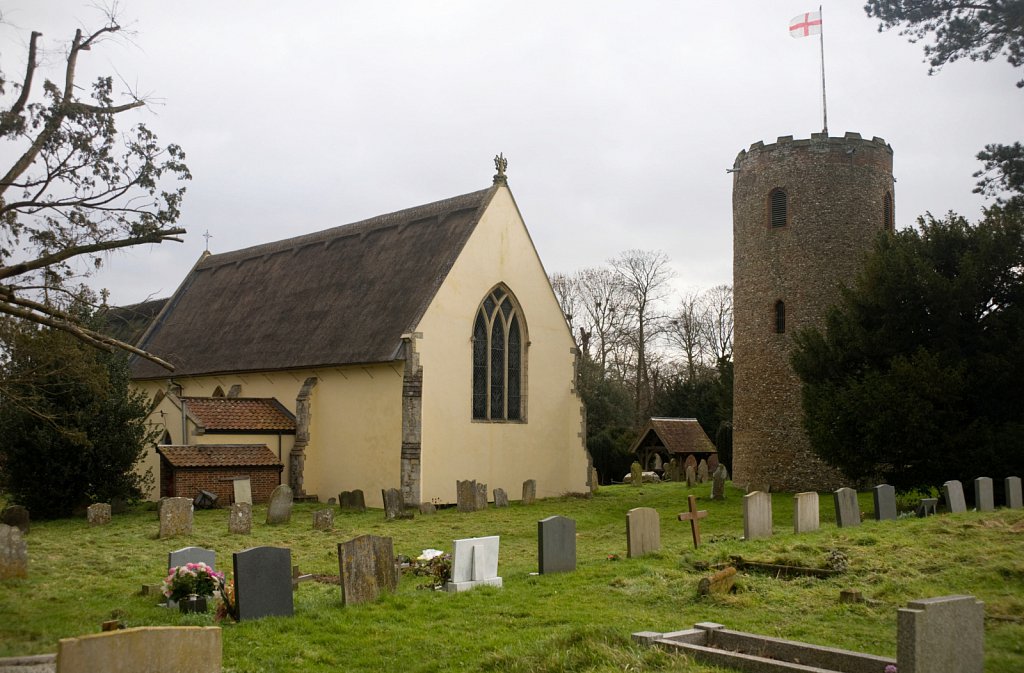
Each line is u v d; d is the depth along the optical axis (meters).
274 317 41.12
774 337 37.47
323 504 34.19
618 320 71.50
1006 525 17.36
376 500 33.31
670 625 11.64
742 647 10.09
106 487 29.75
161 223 14.80
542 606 13.21
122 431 29.89
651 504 33.75
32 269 13.53
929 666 7.84
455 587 14.70
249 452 34.09
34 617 12.70
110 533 24.19
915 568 14.61
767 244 37.94
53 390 27.78
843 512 20.86
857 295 31.12
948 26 22.03
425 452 32.28
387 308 35.00
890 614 12.07
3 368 18.64
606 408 60.38
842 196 36.78
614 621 11.99
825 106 38.31
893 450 27.94
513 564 18.56
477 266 34.78
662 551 17.97
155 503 33.75
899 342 29.56
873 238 36.88
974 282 28.34
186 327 47.09
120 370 30.28
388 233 39.72
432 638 11.30
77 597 14.46
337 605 13.31
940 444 27.34
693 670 9.02
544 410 36.88
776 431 37.03
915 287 28.98
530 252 37.00
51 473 28.66
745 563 15.62
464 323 34.09
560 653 9.85
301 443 35.62
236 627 11.86
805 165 37.19
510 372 36.12
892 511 22.28
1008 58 21.94
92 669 7.51
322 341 36.53
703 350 77.75
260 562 12.52
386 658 10.53
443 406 33.06
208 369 41.38
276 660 10.38
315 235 44.72
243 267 48.22
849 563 15.07
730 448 52.47
